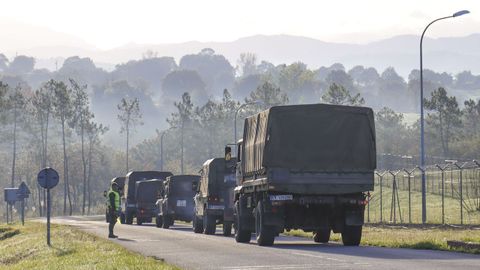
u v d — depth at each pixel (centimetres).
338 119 7962
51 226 14862
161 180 17138
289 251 6912
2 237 14888
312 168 7881
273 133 7906
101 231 12094
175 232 11800
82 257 6888
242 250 7169
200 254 6756
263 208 7900
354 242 7988
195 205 12419
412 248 7338
